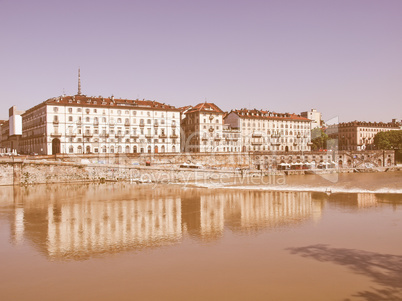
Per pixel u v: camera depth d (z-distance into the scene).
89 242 30.89
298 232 33.88
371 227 35.59
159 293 19.84
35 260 25.98
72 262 25.45
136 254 27.22
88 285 21.16
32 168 78.38
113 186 76.56
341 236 32.09
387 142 160.62
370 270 23.05
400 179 92.56
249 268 23.77
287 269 23.45
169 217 42.00
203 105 133.38
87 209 47.69
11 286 21.16
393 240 30.48
